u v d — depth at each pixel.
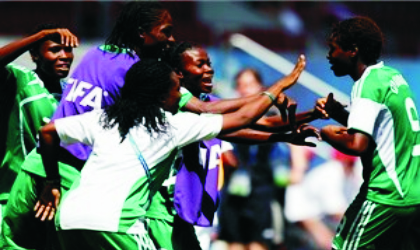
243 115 17.69
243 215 31.83
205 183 20.03
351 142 18.22
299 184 34.44
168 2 39.22
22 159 21.06
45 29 21.09
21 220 20.19
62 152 19.20
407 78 38.38
